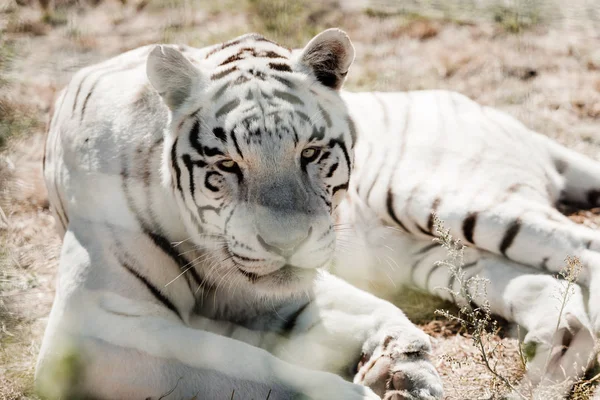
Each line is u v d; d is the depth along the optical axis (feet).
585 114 32.35
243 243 17.16
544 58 37.35
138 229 18.17
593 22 40.75
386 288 23.81
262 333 20.01
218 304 19.75
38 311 22.12
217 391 16.44
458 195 22.31
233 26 40.75
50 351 17.48
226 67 18.22
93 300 17.63
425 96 26.00
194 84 17.99
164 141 18.40
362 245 22.99
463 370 18.92
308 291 19.83
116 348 17.08
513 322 20.88
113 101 19.52
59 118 21.11
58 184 20.43
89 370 17.12
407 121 24.75
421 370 17.10
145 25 40.83
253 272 17.31
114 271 17.85
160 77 17.83
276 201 16.85
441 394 16.85
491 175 22.95
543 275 20.57
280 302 20.12
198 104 17.79
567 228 20.84
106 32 39.60
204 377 16.56
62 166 20.16
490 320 21.29
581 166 25.75
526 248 21.11
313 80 18.28
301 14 42.19
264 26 40.40
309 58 18.37
